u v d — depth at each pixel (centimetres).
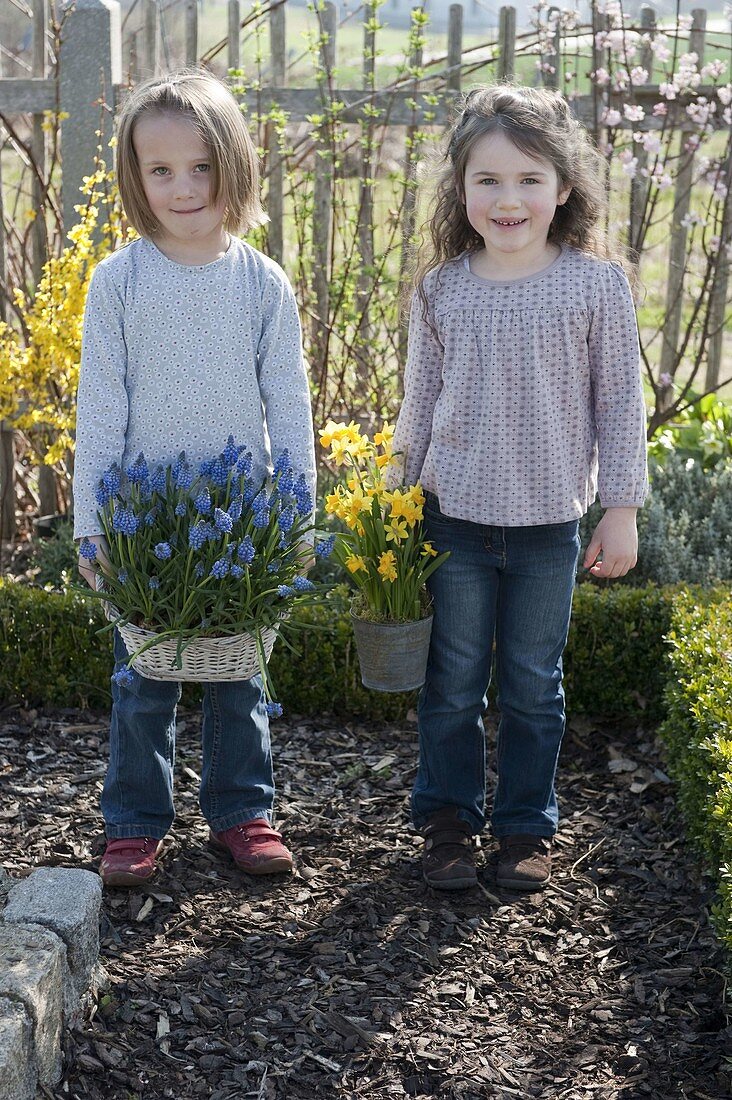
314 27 548
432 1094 213
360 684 363
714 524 443
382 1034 228
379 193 507
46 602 367
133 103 234
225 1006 233
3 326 444
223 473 240
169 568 235
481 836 299
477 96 250
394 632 260
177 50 520
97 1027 222
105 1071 213
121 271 241
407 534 259
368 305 489
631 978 246
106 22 468
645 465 257
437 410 262
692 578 421
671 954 253
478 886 277
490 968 249
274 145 496
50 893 226
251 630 237
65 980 214
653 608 360
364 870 283
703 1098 212
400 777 330
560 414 252
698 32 505
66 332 424
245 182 241
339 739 354
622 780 332
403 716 366
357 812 311
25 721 359
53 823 297
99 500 237
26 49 578
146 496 245
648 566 429
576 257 253
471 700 276
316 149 496
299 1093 212
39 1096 199
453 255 265
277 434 251
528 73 507
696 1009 236
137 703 264
